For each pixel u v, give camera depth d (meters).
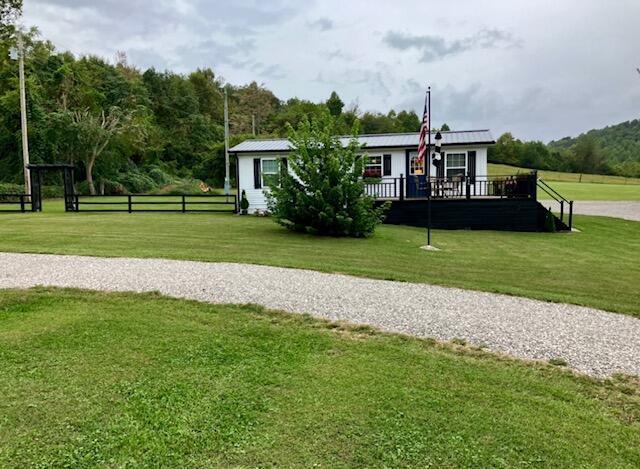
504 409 3.24
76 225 12.63
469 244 11.59
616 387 3.62
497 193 16.00
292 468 2.55
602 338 4.68
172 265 7.48
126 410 3.13
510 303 5.85
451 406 3.26
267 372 3.74
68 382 3.50
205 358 3.98
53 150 32.47
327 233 11.69
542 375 3.79
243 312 5.20
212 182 45.31
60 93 36.59
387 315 5.22
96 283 6.27
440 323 4.99
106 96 43.06
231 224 13.40
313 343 4.37
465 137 16.58
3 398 3.25
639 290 6.88
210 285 6.29
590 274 8.09
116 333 4.50
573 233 14.38
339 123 18.31
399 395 3.39
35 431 2.86
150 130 42.22
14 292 5.73
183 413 3.10
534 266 8.74
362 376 3.70
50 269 7.06
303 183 11.83
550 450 2.78
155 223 13.36
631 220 17.59
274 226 13.10
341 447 2.75
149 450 2.70
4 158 32.75
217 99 62.09
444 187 15.70
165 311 5.18
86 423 2.96
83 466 2.54
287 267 7.51
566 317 5.34
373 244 10.52
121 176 37.47
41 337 4.36
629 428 3.05
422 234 13.09
